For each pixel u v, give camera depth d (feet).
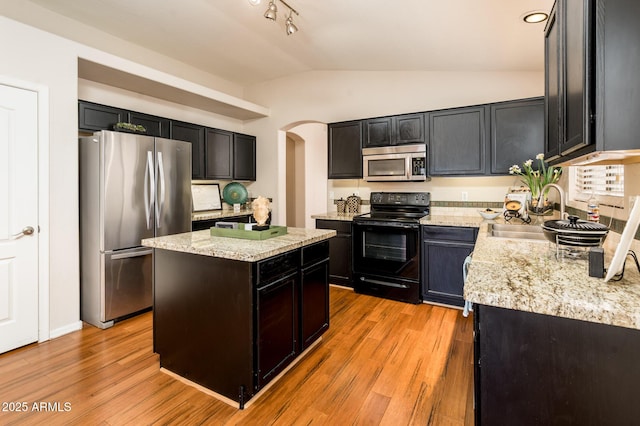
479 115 10.98
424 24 8.15
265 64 14.23
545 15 6.87
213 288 6.25
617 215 5.44
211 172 14.43
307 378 6.85
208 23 10.58
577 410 3.23
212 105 14.51
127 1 9.41
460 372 7.04
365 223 11.90
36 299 8.36
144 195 10.20
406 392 6.38
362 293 12.22
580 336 3.18
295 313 7.13
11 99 7.84
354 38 10.14
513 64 10.41
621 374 3.07
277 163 16.46
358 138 13.16
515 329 3.41
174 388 6.53
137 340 8.57
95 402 6.06
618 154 3.49
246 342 5.89
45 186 8.47
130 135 9.82
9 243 7.90
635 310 2.92
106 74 10.73
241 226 7.97
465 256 10.40
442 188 12.66
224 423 5.55
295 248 6.95
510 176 11.46
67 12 10.03
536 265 4.58
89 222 9.55
